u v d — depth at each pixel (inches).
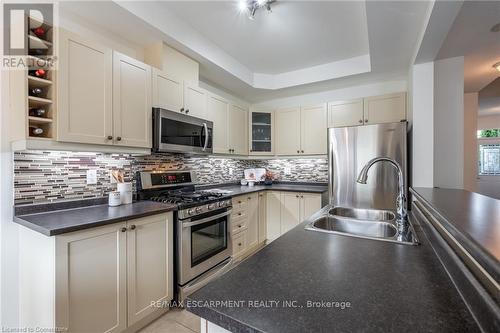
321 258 35.5
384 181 102.3
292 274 30.5
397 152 100.3
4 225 59.8
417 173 95.4
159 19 80.3
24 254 60.2
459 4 60.0
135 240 66.7
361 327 20.7
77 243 54.4
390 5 67.1
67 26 71.7
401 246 40.3
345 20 87.0
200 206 87.1
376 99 122.2
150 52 90.4
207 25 91.5
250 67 129.3
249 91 143.9
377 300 24.7
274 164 161.5
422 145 94.9
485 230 25.4
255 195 128.3
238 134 135.0
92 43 66.8
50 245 51.7
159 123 83.4
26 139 55.7
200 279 87.3
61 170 70.2
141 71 80.1
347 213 73.0
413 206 67.0
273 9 81.1
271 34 97.0
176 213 80.0
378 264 33.4
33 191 64.7
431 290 26.6
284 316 22.2
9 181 60.6
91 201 76.2
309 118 139.9
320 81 127.2
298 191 128.7
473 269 24.0
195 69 102.3
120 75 73.8
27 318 59.5
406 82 123.5
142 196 89.4
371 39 85.6
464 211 35.2
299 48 108.1
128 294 64.6
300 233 47.6
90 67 66.2
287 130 146.5
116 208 73.2
